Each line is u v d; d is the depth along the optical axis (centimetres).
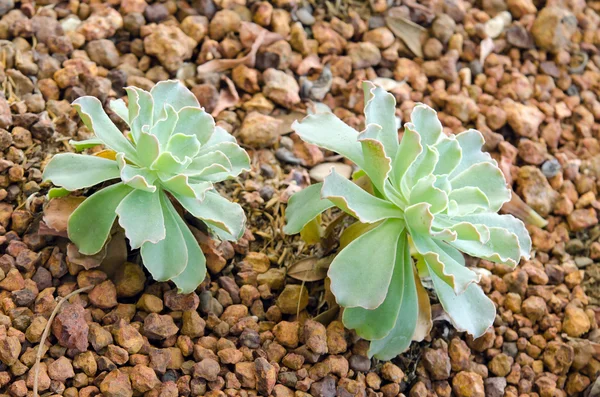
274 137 107
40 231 94
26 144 100
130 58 109
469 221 95
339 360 94
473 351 101
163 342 93
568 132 117
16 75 103
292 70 113
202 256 94
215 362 92
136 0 111
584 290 106
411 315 94
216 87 110
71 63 105
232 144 96
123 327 92
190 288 93
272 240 102
